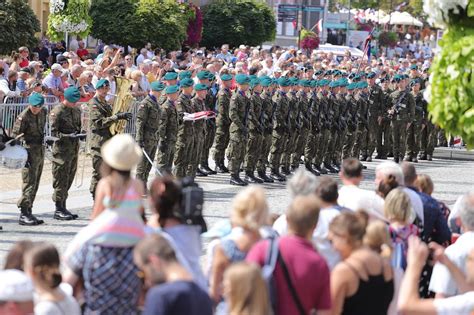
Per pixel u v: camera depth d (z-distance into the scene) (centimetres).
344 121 5022
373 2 14312
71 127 3297
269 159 4572
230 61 7050
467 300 1614
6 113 4178
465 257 1839
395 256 1906
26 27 5753
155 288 1348
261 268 1512
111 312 1658
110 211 1675
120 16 6900
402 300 1595
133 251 1659
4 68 4734
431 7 1603
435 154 5959
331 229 1622
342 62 7519
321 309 1521
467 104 1552
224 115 4531
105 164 1716
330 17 13338
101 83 3428
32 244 1664
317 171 4903
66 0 5900
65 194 3322
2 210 3438
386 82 5522
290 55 6712
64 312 1565
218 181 4403
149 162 3756
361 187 4409
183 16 7200
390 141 5625
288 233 1548
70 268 1670
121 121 3462
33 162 3172
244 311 1290
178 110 4016
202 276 1673
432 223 2098
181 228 1670
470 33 1589
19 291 1446
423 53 12800
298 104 4678
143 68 5059
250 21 8650
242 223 1622
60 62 5184
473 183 4850
